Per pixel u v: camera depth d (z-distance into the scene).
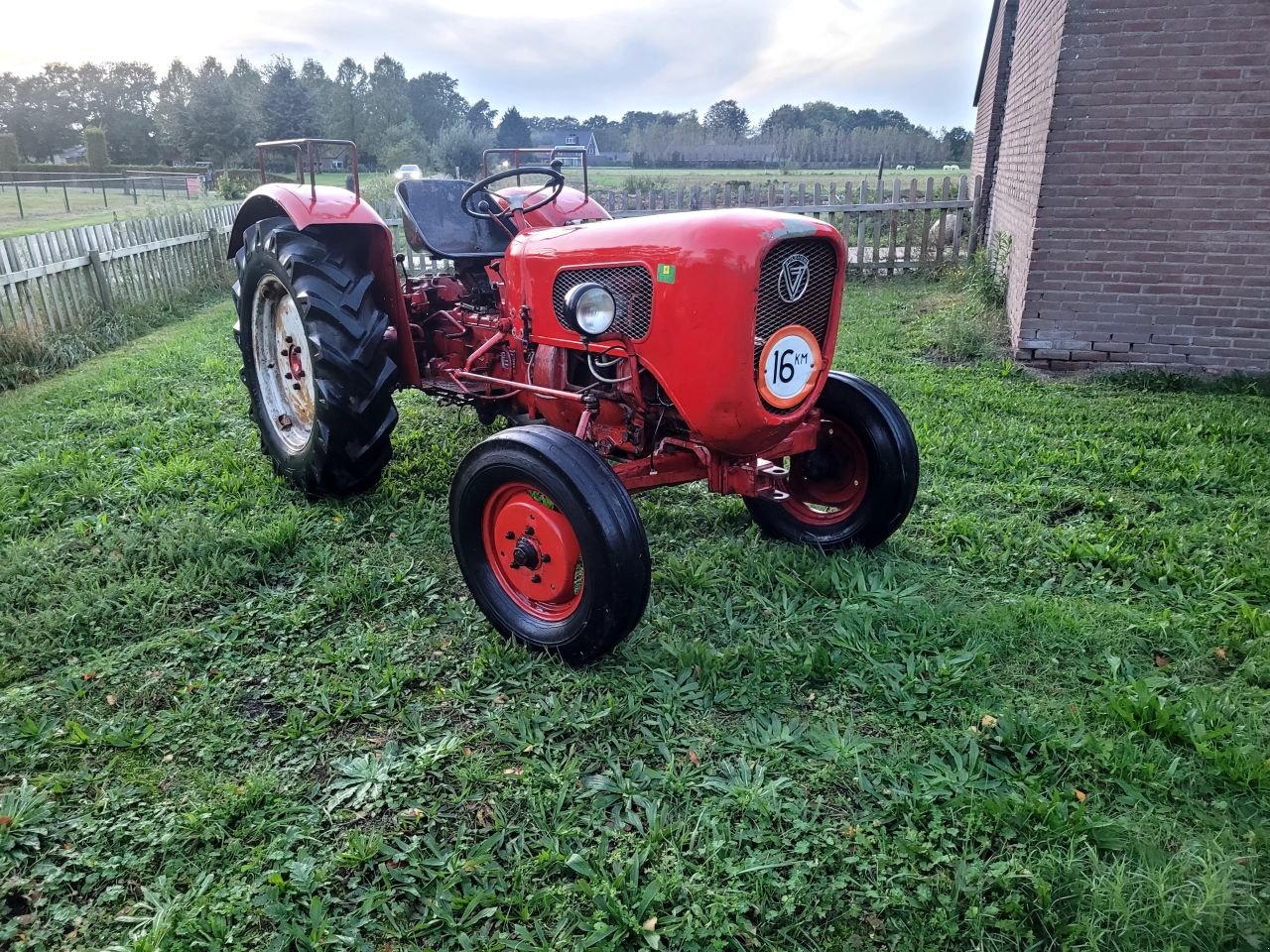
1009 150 8.31
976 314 7.28
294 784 2.19
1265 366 5.64
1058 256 5.88
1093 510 3.80
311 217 3.67
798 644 2.77
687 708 2.50
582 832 2.02
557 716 2.42
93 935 1.78
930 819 2.06
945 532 3.54
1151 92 5.41
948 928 1.76
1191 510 3.72
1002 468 4.24
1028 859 1.92
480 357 3.74
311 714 2.48
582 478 2.47
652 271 2.64
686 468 3.00
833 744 2.30
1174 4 5.22
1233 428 4.64
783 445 2.94
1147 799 2.11
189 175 44.69
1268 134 5.27
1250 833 1.97
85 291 7.63
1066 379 5.90
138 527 3.60
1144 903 1.81
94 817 2.09
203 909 1.81
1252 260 5.50
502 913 1.82
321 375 3.55
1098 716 2.42
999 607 2.96
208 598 3.07
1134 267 5.74
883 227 13.73
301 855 1.96
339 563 3.37
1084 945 1.72
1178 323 5.76
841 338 7.10
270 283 3.95
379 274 3.92
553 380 3.17
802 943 1.76
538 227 4.07
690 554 3.38
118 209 25.19
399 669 2.64
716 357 2.54
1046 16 6.19
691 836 1.98
